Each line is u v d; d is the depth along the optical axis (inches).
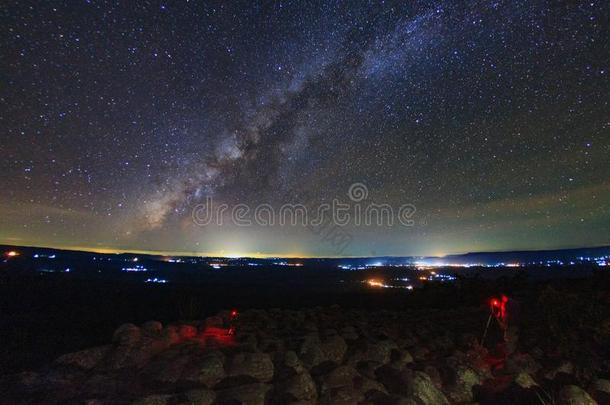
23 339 291.9
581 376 217.6
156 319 419.8
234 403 166.9
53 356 251.8
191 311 440.8
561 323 282.8
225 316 352.2
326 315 390.0
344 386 186.9
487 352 272.1
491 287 548.7
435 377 210.5
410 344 277.1
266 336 277.6
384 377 202.4
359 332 295.3
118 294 613.3
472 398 202.5
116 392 178.4
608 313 294.8
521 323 307.7
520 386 203.6
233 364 202.1
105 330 344.8
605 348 252.7
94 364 211.9
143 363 214.4
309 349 230.7
